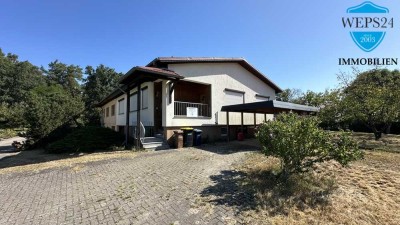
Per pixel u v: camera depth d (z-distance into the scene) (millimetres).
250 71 15812
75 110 17562
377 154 7414
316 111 13125
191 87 13266
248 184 4492
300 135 4340
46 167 6652
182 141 10156
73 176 5594
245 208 3436
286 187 4180
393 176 4906
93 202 3883
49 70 59656
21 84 49719
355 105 11820
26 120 13211
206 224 2996
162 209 3510
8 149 13070
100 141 10328
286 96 35781
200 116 11961
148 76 9492
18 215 3438
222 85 13477
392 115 10914
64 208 3662
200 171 5723
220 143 11672
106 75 39188
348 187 4254
